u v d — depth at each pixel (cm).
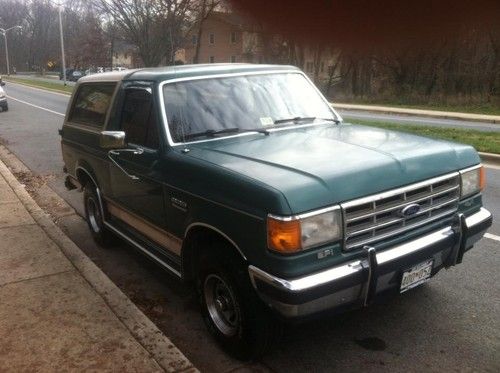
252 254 301
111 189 481
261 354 336
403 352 347
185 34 3797
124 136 404
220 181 321
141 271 499
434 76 3372
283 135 400
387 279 319
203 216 336
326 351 352
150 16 3488
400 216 321
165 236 396
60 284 436
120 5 3441
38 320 378
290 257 284
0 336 357
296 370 334
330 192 293
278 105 442
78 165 553
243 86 439
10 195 728
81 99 571
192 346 367
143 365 323
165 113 395
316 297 288
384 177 315
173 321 403
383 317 389
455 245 355
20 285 435
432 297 417
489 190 755
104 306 396
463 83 3284
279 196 283
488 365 331
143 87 426
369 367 333
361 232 305
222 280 334
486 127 1670
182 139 388
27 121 1878
